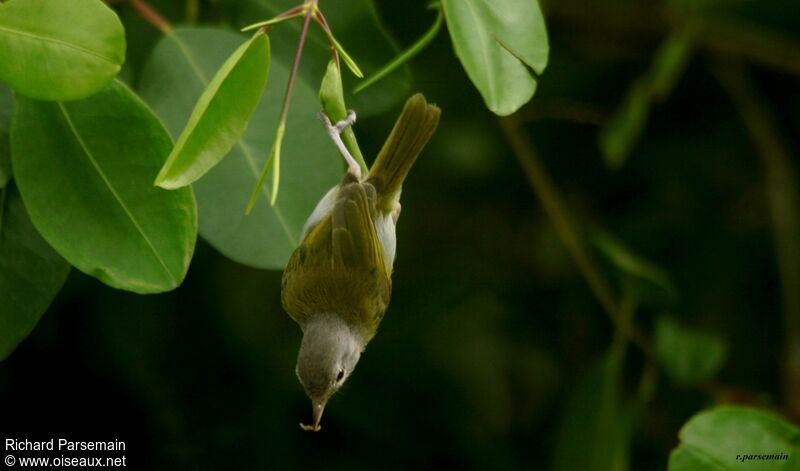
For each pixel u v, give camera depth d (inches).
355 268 324.8
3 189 268.2
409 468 441.1
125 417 430.0
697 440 298.0
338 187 320.5
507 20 237.8
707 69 518.9
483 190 498.9
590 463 390.0
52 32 229.5
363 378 450.0
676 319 490.6
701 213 504.4
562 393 477.1
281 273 454.0
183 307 443.2
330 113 261.7
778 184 489.7
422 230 492.1
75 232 248.8
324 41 314.8
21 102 249.8
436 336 468.8
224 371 440.1
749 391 454.9
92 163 250.8
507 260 496.7
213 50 294.2
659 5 512.1
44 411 425.1
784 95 538.6
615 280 456.1
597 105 510.0
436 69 473.1
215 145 220.2
